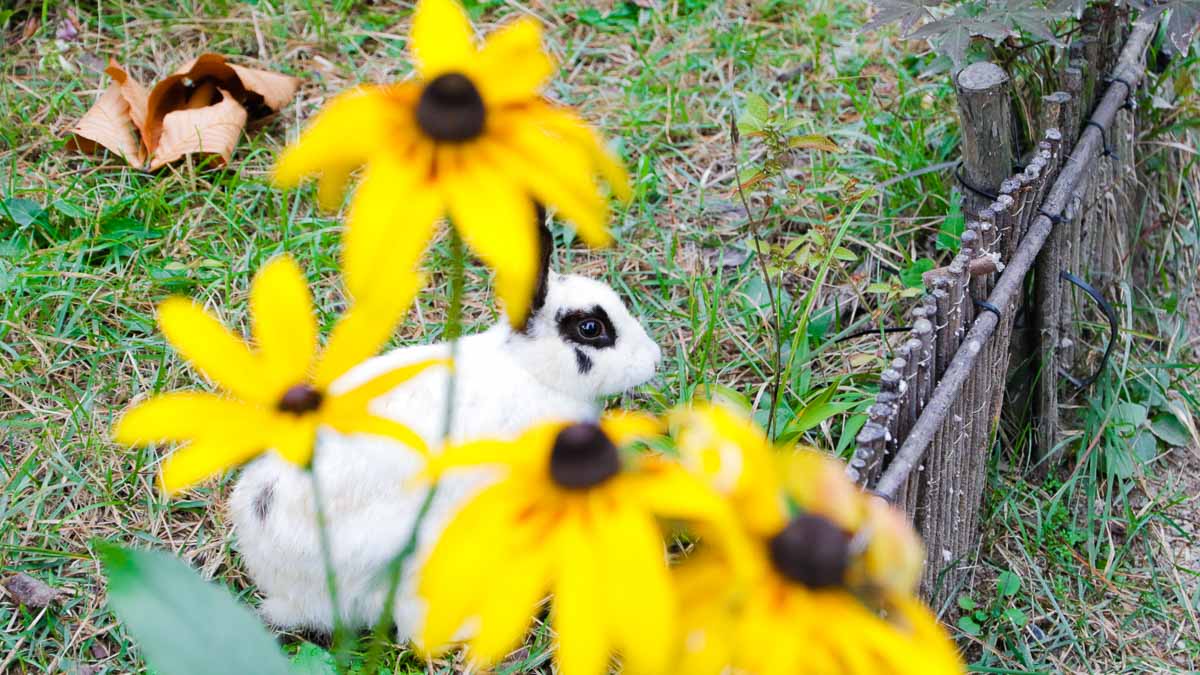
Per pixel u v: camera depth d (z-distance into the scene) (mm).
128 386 3643
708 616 1191
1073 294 3738
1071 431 3807
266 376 1422
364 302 1263
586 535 1189
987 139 3570
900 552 1220
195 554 3230
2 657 2936
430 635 1178
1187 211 4438
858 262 4172
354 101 1357
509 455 1267
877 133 4453
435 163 1320
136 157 4340
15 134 4355
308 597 2924
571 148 1354
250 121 4594
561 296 3006
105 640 3021
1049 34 3408
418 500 2785
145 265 3963
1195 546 3623
